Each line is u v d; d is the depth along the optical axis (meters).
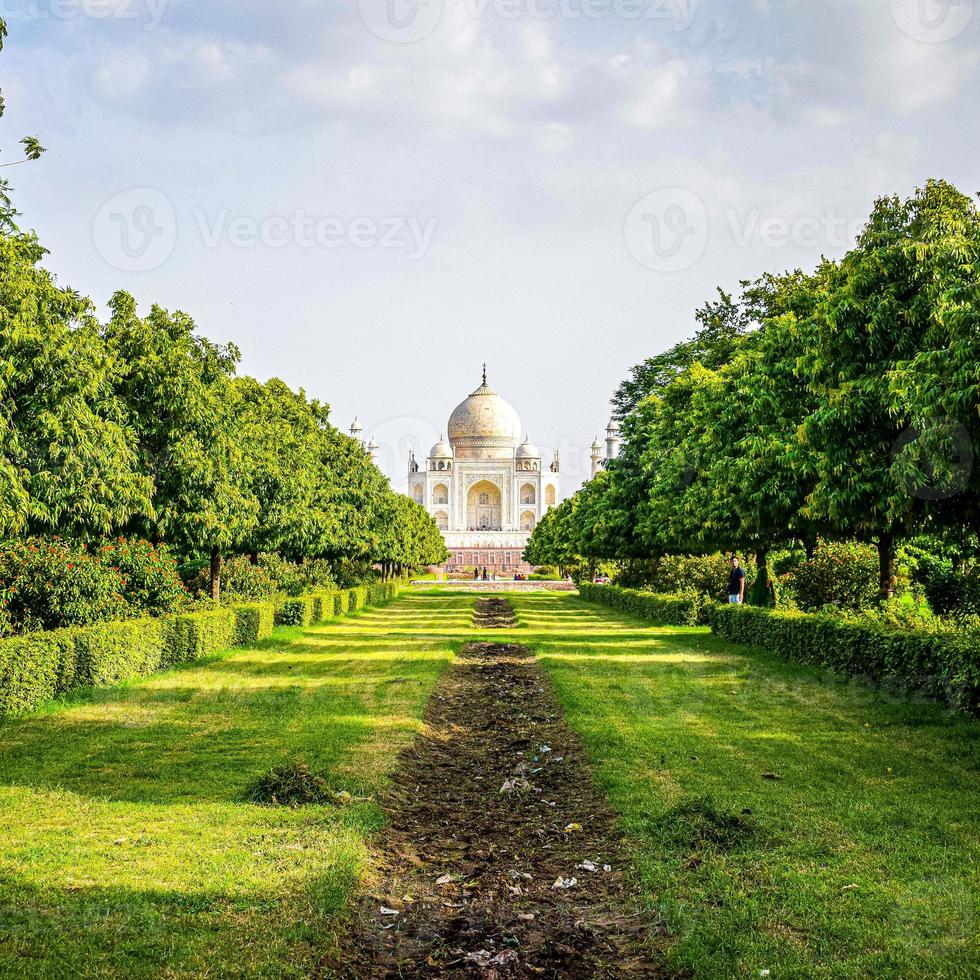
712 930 5.80
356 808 8.40
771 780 9.26
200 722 12.35
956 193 17.28
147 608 19.94
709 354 38.12
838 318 13.17
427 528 80.44
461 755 11.49
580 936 6.07
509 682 17.66
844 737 11.22
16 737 11.26
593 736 11.50
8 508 12.05
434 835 8.26
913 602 21.45
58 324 13.38
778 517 17.81
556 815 8.80
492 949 5.89
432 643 24.09
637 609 34.88
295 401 34.53
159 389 18.41
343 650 22.00
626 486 33.84
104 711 13.02
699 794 8.73
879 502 12.62
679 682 16.05
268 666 18.48
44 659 13.24
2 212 13.27
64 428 13.16
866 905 6.04
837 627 16.00
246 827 7.80
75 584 16.36
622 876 7.03
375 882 6.98
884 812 8.04
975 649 11.78
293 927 5.88
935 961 5.26
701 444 23.70
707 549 25.34
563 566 86.88
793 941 5.61
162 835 7.54
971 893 6.21
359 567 48.28
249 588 29.02
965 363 9.50
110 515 14.71
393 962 5.74
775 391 17.86
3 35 10.32
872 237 14.60
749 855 7.05
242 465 21.80
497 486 125.69
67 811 8.16
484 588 75.31
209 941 5.65
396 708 13.63
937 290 12.25
